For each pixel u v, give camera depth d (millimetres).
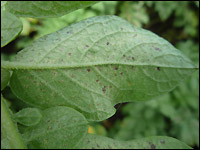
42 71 65
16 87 64
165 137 64
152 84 73
